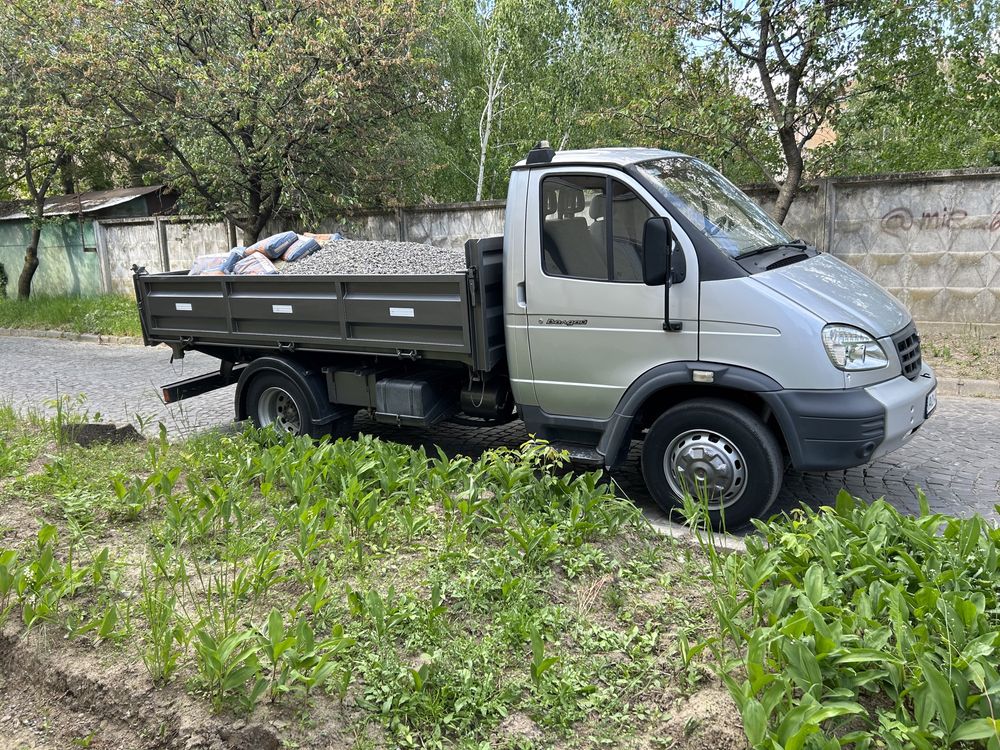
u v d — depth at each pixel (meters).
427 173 16.45
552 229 5.71
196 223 18.05
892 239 11.25
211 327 7.44
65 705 3.50
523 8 20.38
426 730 3.13
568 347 5.74
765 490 5.15
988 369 9.23
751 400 5.33
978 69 10.92
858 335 5.01
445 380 6.65
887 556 3.88
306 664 3.25
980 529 3.99
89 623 3.72
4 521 4.89
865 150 13.67
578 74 20.70
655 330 5.39
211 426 8.38
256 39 13.67
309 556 4.42
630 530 4.84
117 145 18.56
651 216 5.38
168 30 13.40
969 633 3.16
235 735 3.09
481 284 5.78
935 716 2.81
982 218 10.63
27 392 10.61
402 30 13.68
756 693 2.98
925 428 7.64
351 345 6.52
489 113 20.98
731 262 5.18
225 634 3.55
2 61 15.42
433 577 4.00
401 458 5.42
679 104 11.26
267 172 14.26
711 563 3.96
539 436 6.10
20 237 21.75
